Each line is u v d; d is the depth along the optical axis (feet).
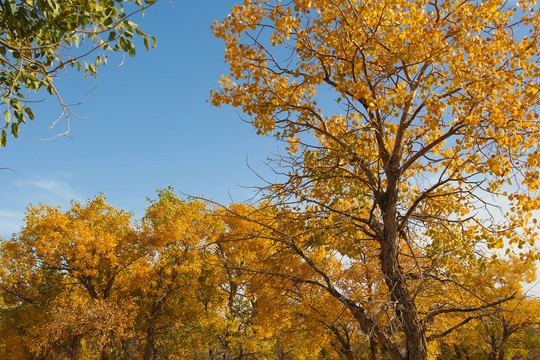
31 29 11.93
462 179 18.95
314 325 34.30
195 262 60.44
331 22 18.66
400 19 18.26
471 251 20.22
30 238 63.05
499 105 17.37
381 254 19.29
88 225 72.38
